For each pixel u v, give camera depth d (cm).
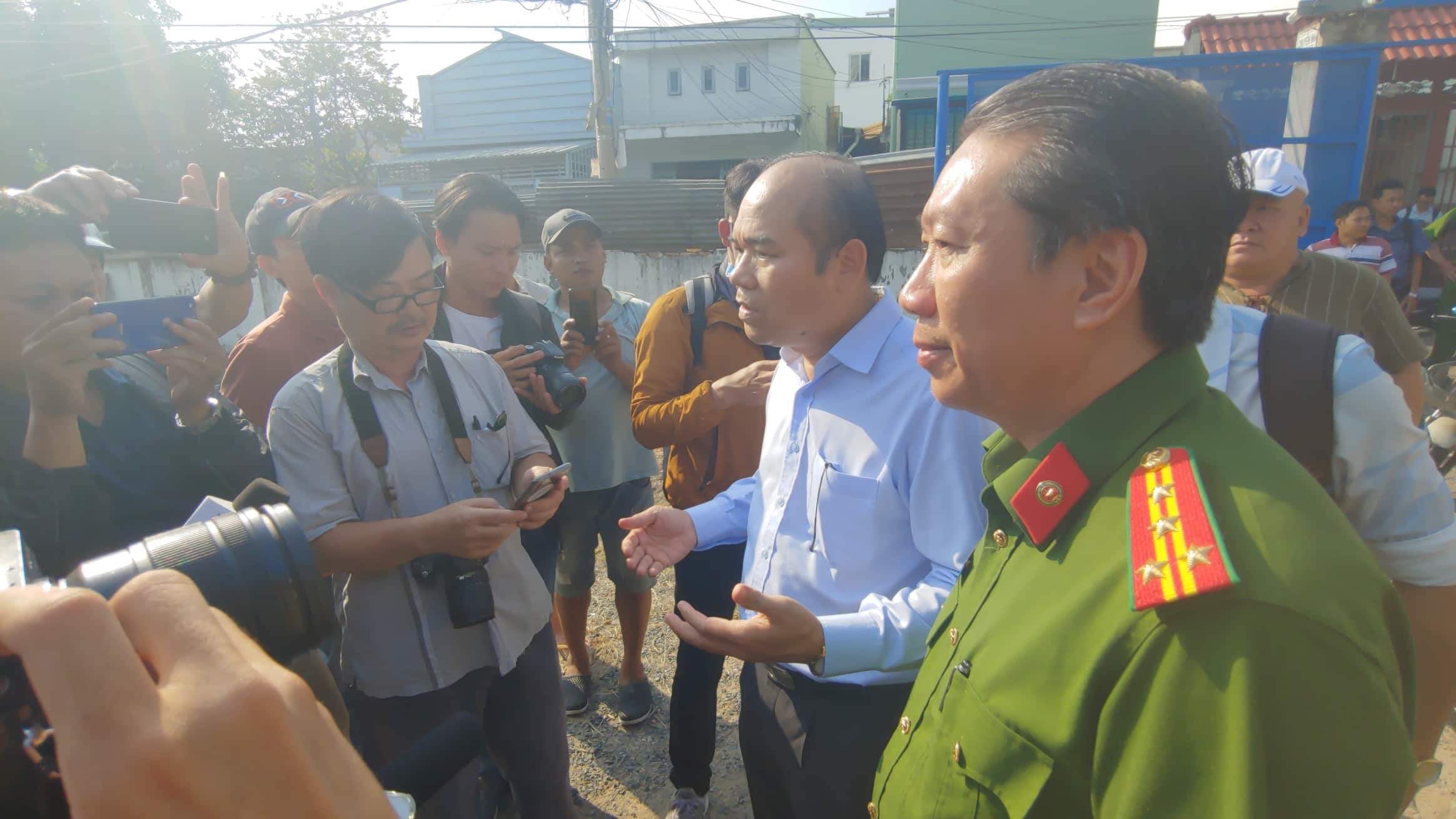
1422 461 133
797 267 141
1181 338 73
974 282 72
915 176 805
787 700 145
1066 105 69
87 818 33
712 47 2305
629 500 291
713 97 2339
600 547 443
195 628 37
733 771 264
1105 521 71
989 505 91
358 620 171
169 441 169
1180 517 63
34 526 126
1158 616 62
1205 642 58
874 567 140
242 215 1492
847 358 142
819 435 146
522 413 198
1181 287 70
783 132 2248
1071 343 72
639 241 898
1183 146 67
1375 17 627
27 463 132
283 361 234
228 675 35
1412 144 912
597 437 283
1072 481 75
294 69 1864
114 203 181
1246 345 142
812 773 139
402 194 2222
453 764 97
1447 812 219
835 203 140
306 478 165
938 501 129
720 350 235
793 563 149
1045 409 79
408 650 170
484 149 2517
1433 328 558
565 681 301
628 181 949
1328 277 191
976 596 89
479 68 2475
